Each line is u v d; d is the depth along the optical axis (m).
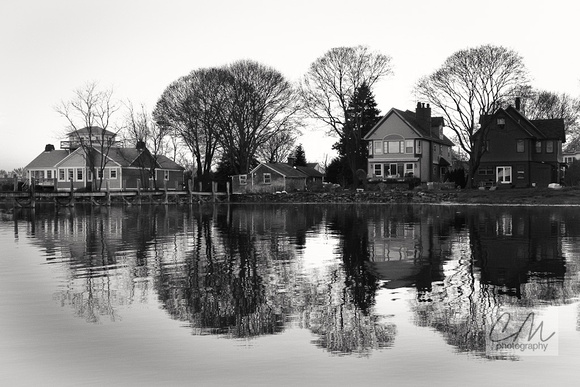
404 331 13.28
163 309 15.27
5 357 11.71
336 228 37.09
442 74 69.50
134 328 13.56
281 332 13.24
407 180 75.69
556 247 26.28
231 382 10.45
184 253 25.38
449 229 35.16
